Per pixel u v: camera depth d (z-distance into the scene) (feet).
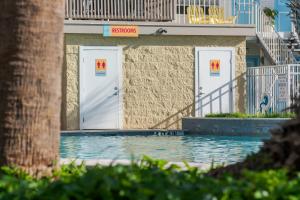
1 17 23.06
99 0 86.28
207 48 89.92
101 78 86.99
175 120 88.99
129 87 87.86
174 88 88.94
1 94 23.04
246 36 91.30
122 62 87.61
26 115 22.95
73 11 85.76
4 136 22.97
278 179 17.62
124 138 76.28
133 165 19.99
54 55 23.35
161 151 60.49
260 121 73.26
